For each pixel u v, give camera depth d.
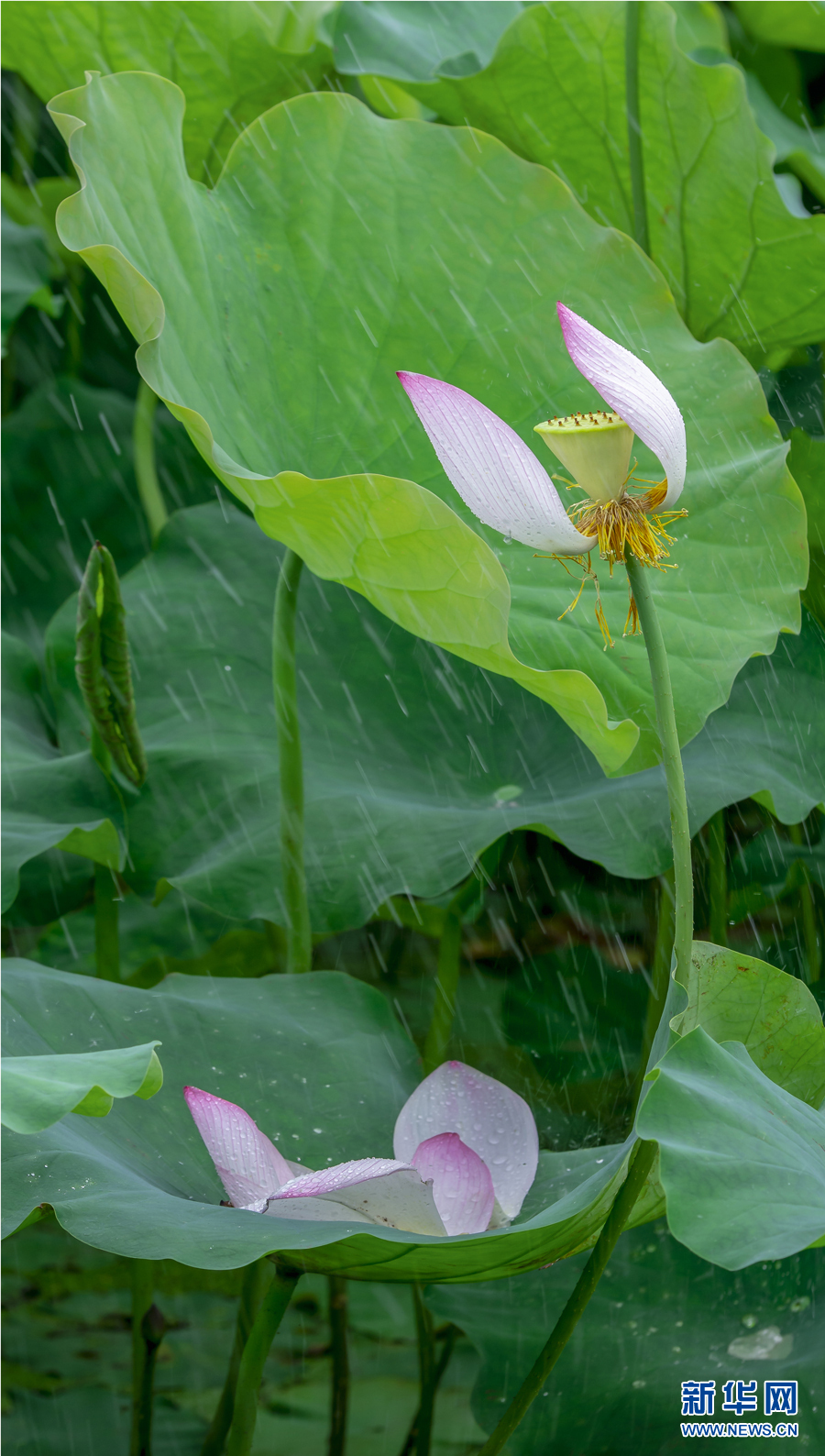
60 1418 2.57
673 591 2.39
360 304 2.44
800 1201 2.11
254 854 2.48
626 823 2.44
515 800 2.53
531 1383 2.22
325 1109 2.32
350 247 2.44
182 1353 2.65
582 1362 2.37
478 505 2.17
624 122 2.59
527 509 2.16
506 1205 2.27
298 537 2.24
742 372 2.45
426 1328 2.54
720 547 2.40
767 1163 2.12
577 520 2.19
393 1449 2.55
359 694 2.60
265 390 2.40
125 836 2.51
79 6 2.71
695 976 2.22
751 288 2.61
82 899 2.71
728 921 2.76
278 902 2.45
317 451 2.41
